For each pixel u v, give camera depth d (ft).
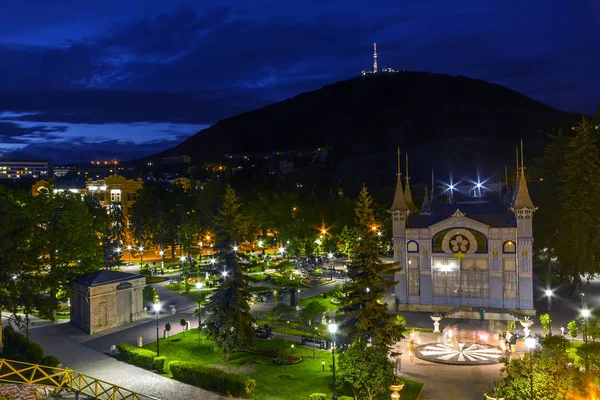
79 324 217.97
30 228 197.36
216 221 183.01
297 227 397.60
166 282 320.29
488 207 275.59
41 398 126.82
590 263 261.03
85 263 240.73
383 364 143.23
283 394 144.46
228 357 175.73
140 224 425.69
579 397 114.21
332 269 344.08
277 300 267.18
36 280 197.26
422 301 246.68
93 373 162.71
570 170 264.93
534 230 295.69
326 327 211.00
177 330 212.64
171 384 152.97
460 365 165.48
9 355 172.76
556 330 202.08
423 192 574.15
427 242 246.47
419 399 139.85
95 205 342.85
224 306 176.35
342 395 143.64
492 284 236.84
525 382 118.42
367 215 154.71
